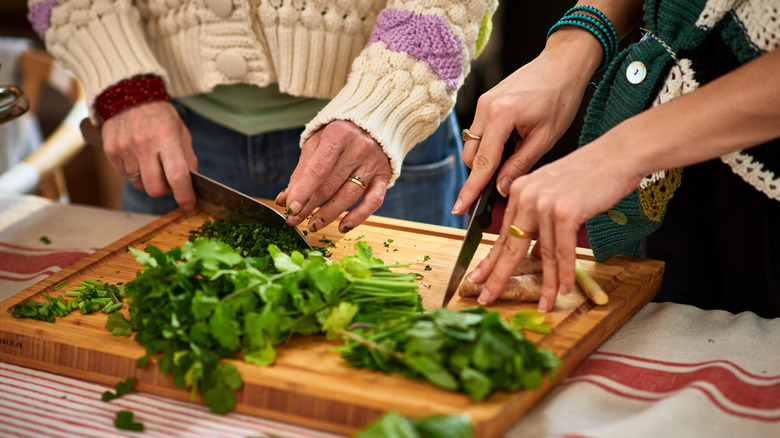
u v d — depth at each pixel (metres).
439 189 1.90
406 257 1.47
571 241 1.07
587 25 1.30
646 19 1.25
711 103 0.97
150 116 1.55
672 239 1.48
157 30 1.70
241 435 1.01
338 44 1.55
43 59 2.66
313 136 1.38
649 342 1.21
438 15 1.38
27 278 1.48
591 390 1.08
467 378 0.95
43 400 1.09
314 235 1.55
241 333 1.07
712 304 1.50
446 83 1.42
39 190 2.40
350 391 0.99
